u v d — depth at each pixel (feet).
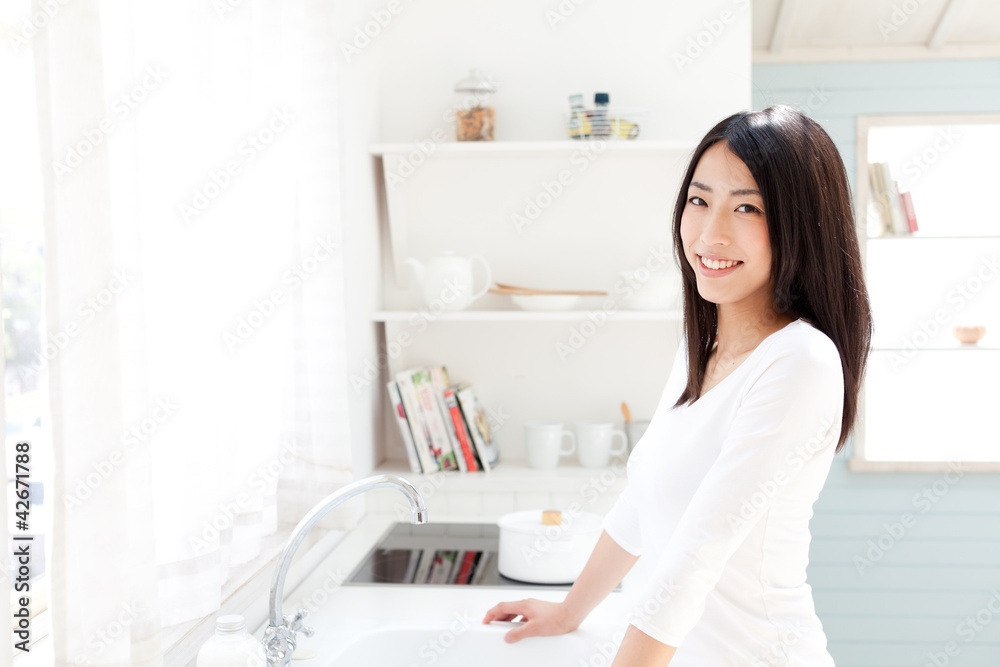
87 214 2.55
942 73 9.70
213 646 2.92
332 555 5.79
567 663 4.12
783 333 3.24
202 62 3.56
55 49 2.49
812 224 3.24
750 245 3.27
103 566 2.58
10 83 2.88
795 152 3.21
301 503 5.22
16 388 3.07
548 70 7.60
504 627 4.29
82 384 2.55
